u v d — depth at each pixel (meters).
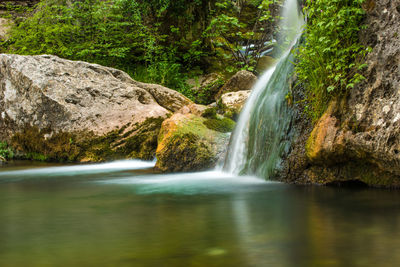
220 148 6.89
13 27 14.04
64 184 5.64
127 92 9.66
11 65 9.51
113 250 2.61
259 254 2.52
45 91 9.09
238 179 5.74
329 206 3.83
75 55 12.79
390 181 4.65
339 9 4.70
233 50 14.79
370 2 4.59
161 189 5.04
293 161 5.20
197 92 12.95
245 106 6.95
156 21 14.38
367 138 4.37
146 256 2.50
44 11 13.64
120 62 13.65
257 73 13.85
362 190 4.60
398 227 3.07
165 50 14.20
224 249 2.62
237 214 3.58
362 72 4.59
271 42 13.87
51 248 2.67
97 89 9.46
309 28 5.21
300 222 3.27
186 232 3.02
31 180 6.12
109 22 13.38
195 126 7.12
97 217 3.53
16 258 2.48
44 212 3.76
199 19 14.54
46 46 12.71
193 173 6.58
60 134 9.07
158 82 13.09
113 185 5.46
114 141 8.87
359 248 2.61
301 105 5.30
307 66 5.17
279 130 5.46
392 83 4.32
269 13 13.74
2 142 9.96
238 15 15.55
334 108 4.78
